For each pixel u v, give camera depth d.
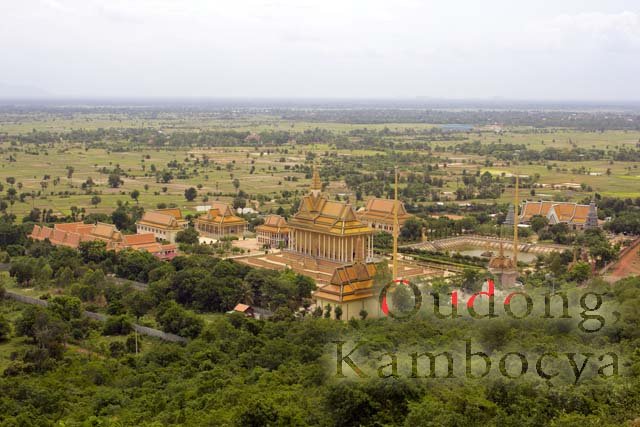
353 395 164.38
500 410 156.50
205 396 193.75
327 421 166.38
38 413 196.38
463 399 158.88
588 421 149.12
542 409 158.00
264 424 166.25
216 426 170.12
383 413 162.50
